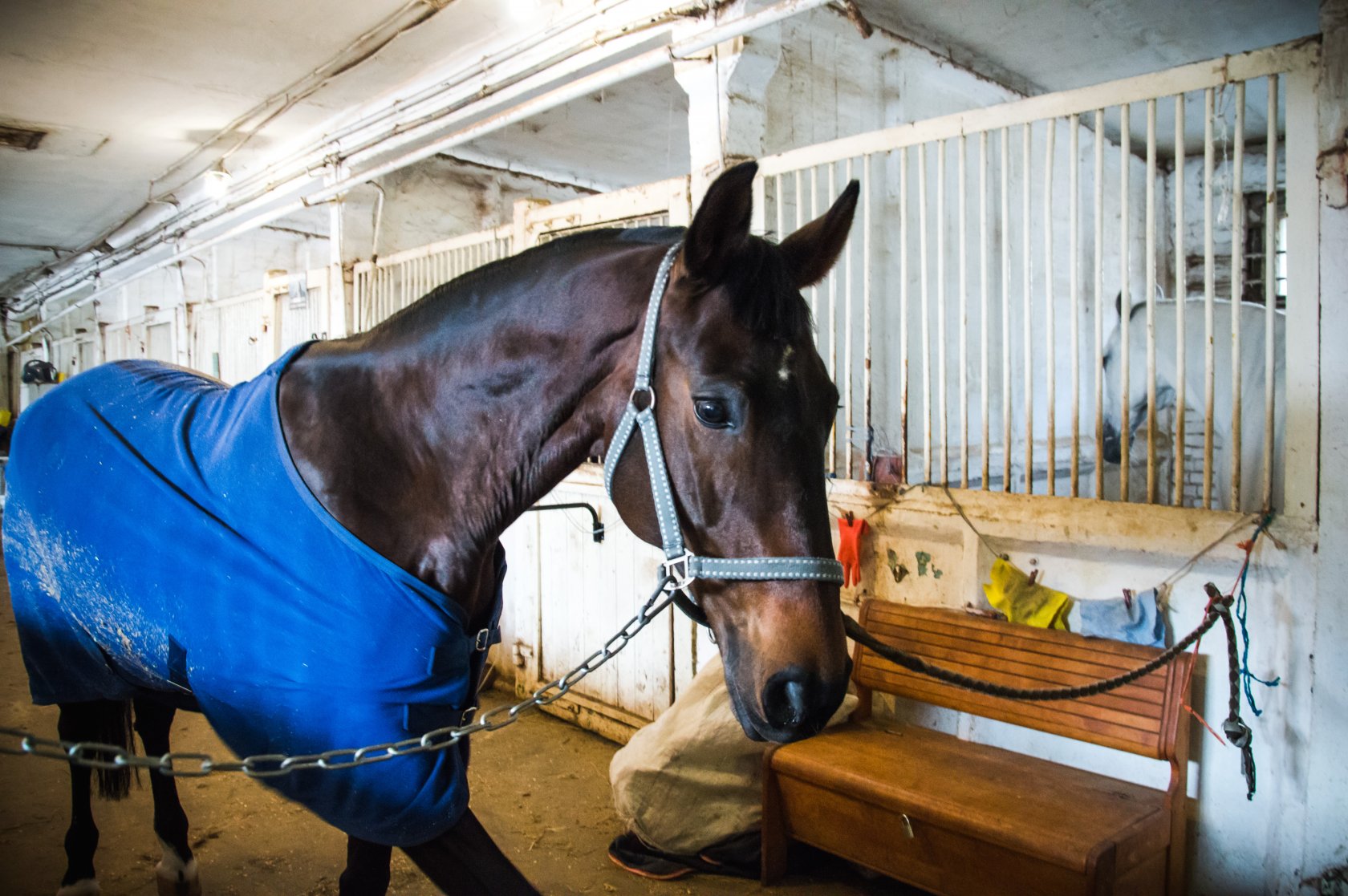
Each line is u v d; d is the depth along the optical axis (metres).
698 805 2.37
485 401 1.31
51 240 8.75
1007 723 2.25
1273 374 1.88
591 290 1.27
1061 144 4.62
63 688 1.73
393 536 1.32
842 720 2.44
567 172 6.31
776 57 2.96
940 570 2.47
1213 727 2.02
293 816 2.68
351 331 5.09
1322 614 1.83
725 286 1.14
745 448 1.10
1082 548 2.20
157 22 3.65
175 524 1.35
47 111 4.80
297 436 1.35
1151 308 2.04
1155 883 1.90
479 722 1.21
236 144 5.38
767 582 1.09
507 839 2.53
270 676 1.24
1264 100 4.72
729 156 2.88
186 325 7.32
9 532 1.72
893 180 3.42
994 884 1.86
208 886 2.26
